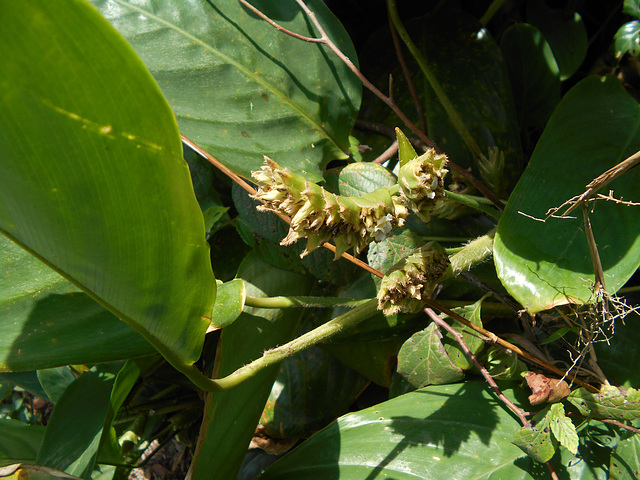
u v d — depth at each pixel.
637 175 0.36
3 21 0.18
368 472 0.39
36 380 0.58
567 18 0.55
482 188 0.44
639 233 0.36
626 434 0.39
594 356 0.40
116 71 0.21
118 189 0.24
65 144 0.22
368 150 0.51
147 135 0.24
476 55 0.52
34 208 0.24
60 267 0.28
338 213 0.29
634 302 0.46
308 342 0.36
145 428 0.57
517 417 0.40
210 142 0.40
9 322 0.36
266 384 0.44
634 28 0.48
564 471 0.38
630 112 0.38
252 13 0.43
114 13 0.42
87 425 0.44
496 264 0.37
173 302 0.29
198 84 0.42
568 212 0.35
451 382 0.43
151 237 0.26
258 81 0.42
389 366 0.48
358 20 0.60
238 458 0.43
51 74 0.20
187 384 0.58
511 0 0.57
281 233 0.45
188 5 0.42
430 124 0.49
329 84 0.44
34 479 0.40
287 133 0.43
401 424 0.41
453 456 0.39
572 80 0.58
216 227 0.50
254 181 0.40
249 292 0.45
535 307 0.36
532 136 0.58
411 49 0.47
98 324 0.37
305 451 0.42
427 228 0.47
